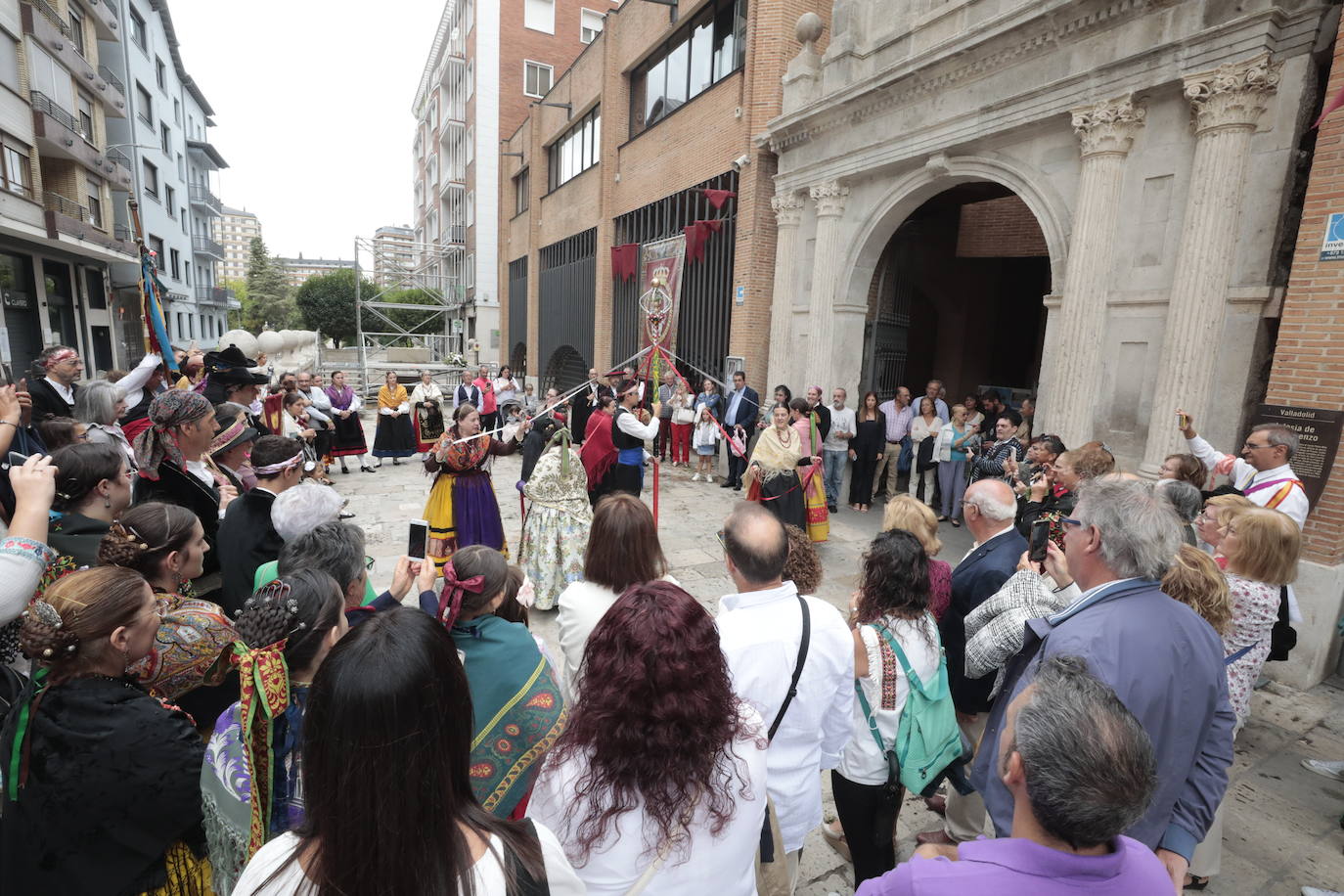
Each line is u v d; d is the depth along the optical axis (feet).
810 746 6.07
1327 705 13.14
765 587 6.23
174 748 4.81
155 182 95.09
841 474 27.30
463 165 107.55
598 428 18.86
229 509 8.96
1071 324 18.58
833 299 28.22
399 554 20.92
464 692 3.19
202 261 126.62
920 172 23.73
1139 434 17.47
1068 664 4.05
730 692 4.29
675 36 41.57
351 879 2.77
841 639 6.14
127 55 83.20
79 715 4.62
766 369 33.42
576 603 7.34
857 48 26.22
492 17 94.79
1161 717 5.23
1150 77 16.53
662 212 42.86
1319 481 13.42
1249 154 15.14
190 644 6.00
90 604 4.66
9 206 50.03
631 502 7.61
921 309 38.24
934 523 9.04
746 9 33.22
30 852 4.60
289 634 4.68
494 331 100.32
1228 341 15.53
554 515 16.12
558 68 88.02
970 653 7.34
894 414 27.94
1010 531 8.87
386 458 37.63
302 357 68.69
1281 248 14.92
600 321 50.47
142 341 85.97
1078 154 18.81
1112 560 5.58
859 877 7.41
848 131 26.37
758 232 32.37
